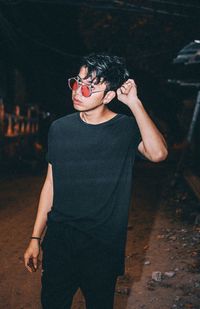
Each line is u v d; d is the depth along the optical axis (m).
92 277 1.91
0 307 3.49
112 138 1.89
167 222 6.35
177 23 11.97
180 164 9.49
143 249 5.02
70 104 19.34
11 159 13.09
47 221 2.00
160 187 9.66
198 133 11.67
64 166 1.91
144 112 1.87
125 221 1.93
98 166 1.89
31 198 8.04
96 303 1.95
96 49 14.38
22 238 5.43
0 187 9.20
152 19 12.50
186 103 12.71
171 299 3.61
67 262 1.92
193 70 10.15
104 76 1.83
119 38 13.71
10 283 3.99
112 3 9.16
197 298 3.62
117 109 18.88
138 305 3.50
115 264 1.93
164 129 21.88
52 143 1.94
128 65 15.16
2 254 4.80
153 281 4.01
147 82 16.95
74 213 1.91
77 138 1.90
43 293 2.01
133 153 1.94
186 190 8.90
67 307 2.01
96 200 1.89
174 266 4.42
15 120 13.90
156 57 13.77
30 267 2.09
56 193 1.95
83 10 13.01
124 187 1.92
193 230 5.83
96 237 1.89
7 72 15.16
